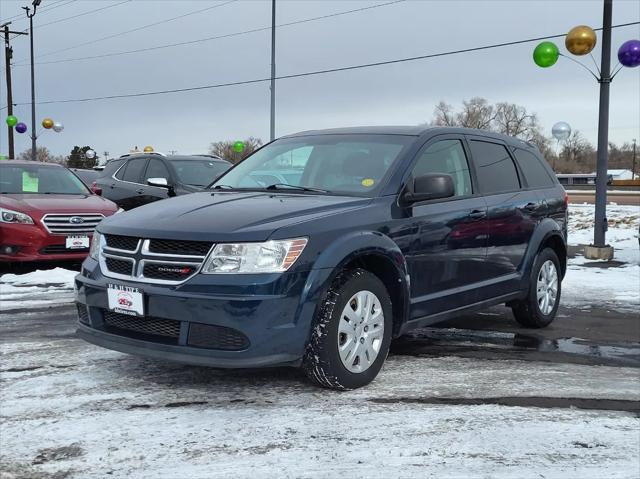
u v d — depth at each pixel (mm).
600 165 12281
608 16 12391
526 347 5742
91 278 4375
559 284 6809
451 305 5219
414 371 4879
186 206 4539
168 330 4027
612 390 4508
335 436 3570
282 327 3883
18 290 8430
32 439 3500
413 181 4762
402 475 3111
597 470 3205
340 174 5070
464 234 5301
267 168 5539
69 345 5516
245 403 4078
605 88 12359
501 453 3391
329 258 4078
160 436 3547
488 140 6102
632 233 15664
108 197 12734
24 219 9055
